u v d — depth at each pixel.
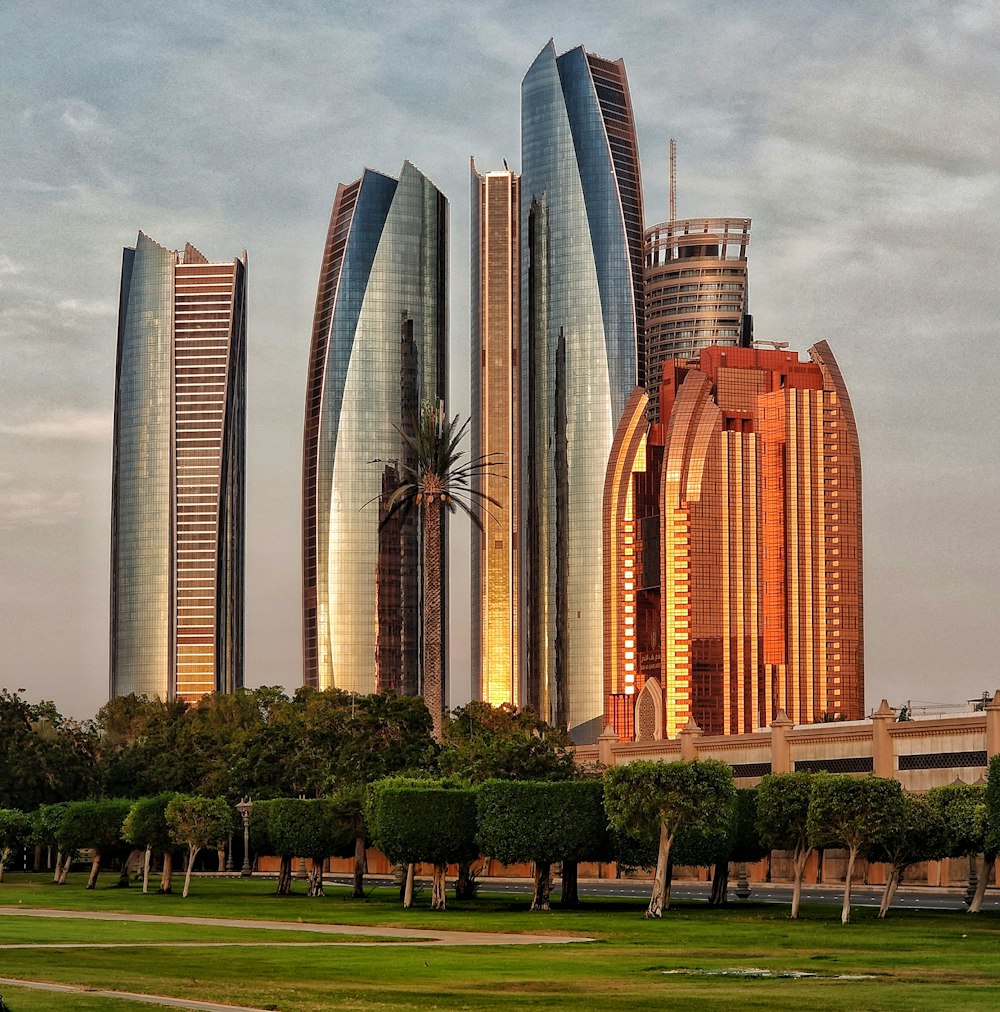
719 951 73.69
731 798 105.50
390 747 160.12
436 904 112.56
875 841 95.56
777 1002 51.78
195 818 134.38
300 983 57.56
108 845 151.38
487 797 111.69
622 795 103.94
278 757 184.75
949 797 112.12
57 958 67.38
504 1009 49.81
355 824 132.38
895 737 149.25
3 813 168.62
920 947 76.00
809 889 150.00
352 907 115.00
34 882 167.25
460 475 154.50
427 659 153.00
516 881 181.88
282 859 139.00
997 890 137.38
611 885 170.38
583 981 59.03
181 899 128.25
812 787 99.25
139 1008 49.03
